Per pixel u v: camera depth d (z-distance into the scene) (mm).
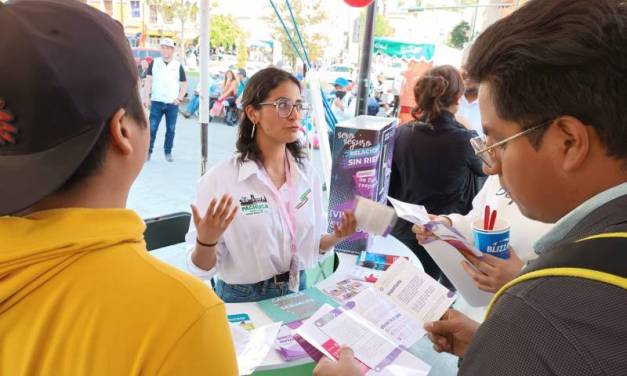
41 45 438
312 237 1592
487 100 533
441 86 2180
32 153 458
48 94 437
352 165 1628
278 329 1171
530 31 479
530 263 507
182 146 6695
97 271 463
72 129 458
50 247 450
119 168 523
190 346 455
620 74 433
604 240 417
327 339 1076
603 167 472
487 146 571
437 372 1810
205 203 1486
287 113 1459
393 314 1191
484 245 1081
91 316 445
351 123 1728
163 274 486
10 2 475
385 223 1322
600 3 453
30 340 449
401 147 2305
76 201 500
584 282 397
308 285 1651
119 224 504
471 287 1208
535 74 470
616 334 367
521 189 531
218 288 1606
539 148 498
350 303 1224
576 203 503
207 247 1304
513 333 412
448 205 2283
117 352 443
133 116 526
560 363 377
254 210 1463
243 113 1517
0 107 439
